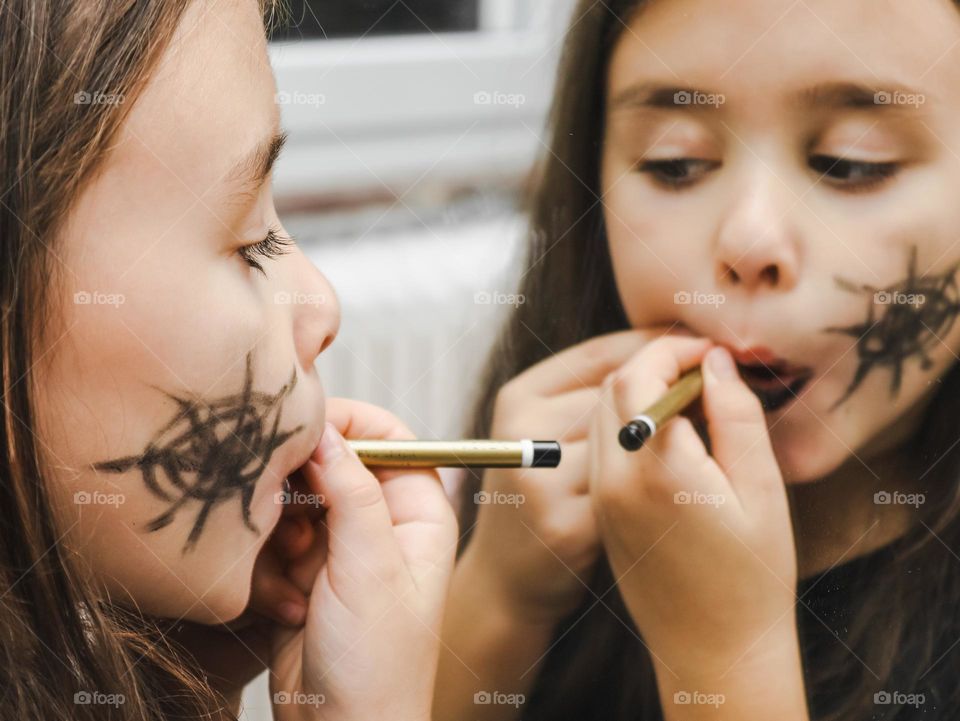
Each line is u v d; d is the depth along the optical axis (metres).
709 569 0.58
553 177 0.66
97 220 0.39
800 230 0.58
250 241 0.43
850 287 0.58
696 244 0.60
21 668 0.41
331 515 0.48
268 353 0.44
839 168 0.58
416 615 0.49
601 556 0.61
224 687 0.54
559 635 0.61
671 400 0.56
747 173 0.59
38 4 0.38
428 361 0.79
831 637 0.57
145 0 0.39
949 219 0.57
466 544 0.63
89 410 0.40
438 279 0.78
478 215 0.75
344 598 0.47
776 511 0.58
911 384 0.58
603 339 0.64
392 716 0.48
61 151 0.38
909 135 0.57
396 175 0.84
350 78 0.85
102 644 0.43
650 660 0.59
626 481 0.59
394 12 0.85
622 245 0.63
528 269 0.68
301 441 0.46
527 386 0.66
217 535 0.44
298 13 0.84
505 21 0.79
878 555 0.57
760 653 0.57
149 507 0.42
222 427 0.43
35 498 0.40
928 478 0.57
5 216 0.38
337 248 0.85
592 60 0.64
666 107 0.61
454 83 0.84
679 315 0.61
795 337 0.59
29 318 0.39
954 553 0.57
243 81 0.42
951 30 0.56
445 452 0.52
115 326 0.40
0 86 0.38
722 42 0.59
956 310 0.57
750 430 0.58
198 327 0.41
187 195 0.40
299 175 0.86
